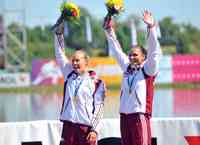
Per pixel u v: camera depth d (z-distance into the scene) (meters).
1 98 78.75
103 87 19.20
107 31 20.66
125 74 19.77
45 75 104.25
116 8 20.06
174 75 100.75
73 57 19.28
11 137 21.67
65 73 19.89
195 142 21.95
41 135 21.81
